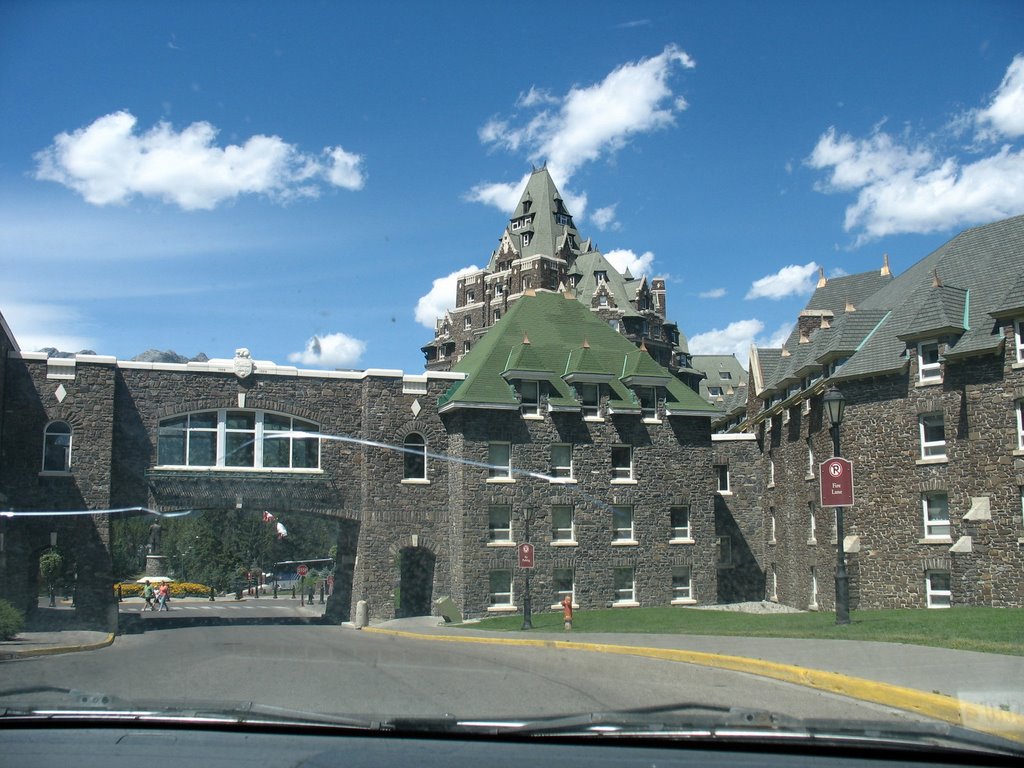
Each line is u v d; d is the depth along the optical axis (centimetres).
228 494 3916
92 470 3725
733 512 4869
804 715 1209
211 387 3962
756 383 5112
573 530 4262
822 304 4956
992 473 3080
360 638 3019
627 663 1938
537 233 11756
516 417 4231
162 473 3828
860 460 3506
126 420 3838
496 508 4156
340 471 4100
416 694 1467
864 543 3462
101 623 3628
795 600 4153
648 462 4444
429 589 4131
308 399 4094
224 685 1559
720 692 1455
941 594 3228
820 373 3919
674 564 4409
